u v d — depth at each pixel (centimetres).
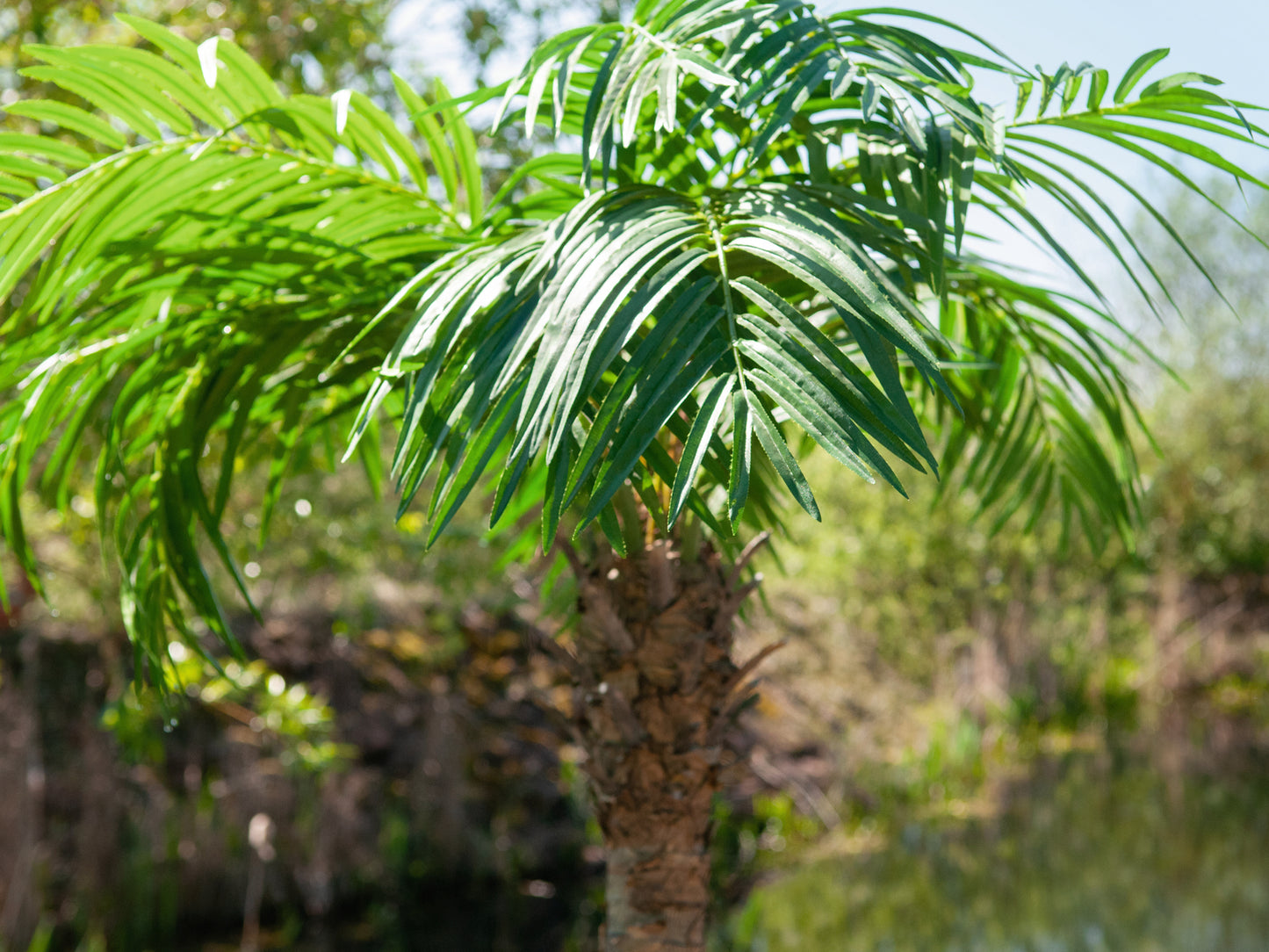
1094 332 224
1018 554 867
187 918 516
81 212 175
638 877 191
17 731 500
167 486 198
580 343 121
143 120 176
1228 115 149
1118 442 241
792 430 281
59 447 209
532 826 655
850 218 157
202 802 533
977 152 159
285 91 429
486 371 133
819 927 533
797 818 682
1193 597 1102
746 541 273
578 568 192
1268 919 545
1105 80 149
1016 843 668
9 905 455
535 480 214
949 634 853
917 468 114
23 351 185
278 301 198
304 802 562
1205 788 802
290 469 256
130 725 424
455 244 197
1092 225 174
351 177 189
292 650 657
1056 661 930
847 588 789
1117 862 632
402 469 141
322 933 534
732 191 155
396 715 665
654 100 170
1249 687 1054
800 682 772
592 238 136
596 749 192
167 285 192
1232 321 1083
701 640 188
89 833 501
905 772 748
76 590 505
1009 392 249
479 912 576
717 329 124
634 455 113
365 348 202
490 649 744
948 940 514
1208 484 1050
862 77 146
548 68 148
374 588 695
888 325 123
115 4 429
